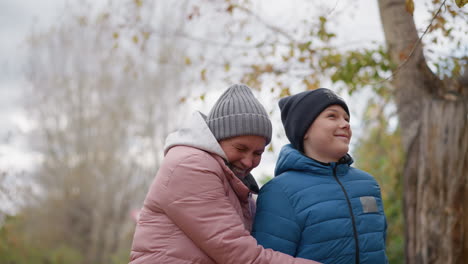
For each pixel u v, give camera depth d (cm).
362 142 523
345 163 191
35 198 1020
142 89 1153
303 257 171
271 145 360
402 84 311
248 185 193
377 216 183
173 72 1078
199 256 165
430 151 290
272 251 164
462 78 297
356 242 172
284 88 372
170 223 170
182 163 171
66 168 1148
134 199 1181
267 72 384
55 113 1203
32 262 888
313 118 185
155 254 168
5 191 695
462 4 180
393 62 323
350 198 179
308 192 177
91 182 1162
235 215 168
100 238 1135
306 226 173
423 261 283
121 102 1189
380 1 325
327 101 184
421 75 299
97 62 1212
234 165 187
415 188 295
